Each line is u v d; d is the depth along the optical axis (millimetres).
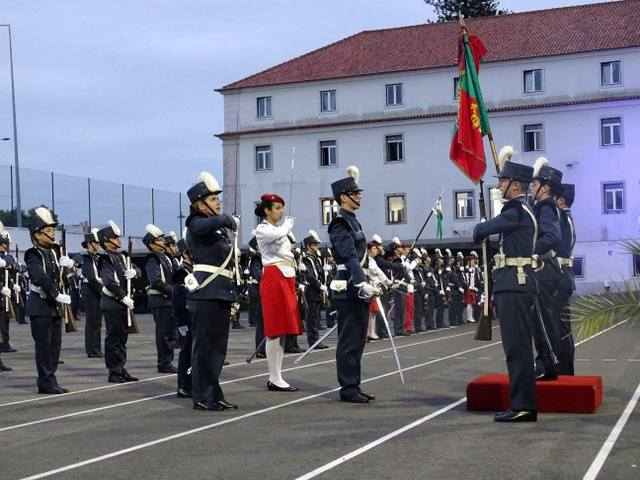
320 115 58406
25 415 10281
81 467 7336
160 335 15164
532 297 9312
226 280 10609
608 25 54844
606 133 53062
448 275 31172
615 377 12992
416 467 7098
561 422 9070
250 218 59656
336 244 11016
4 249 19984
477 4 75625
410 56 57438
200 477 6898
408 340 22812
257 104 59719
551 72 53906
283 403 10875
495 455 7496
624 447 7770
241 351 19312
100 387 13078
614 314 7891
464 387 12156
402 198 56594
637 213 52094
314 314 20094
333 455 7621
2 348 20625
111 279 13758
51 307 12391
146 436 8695
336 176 57906
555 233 9516
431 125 56094
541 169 10781
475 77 12977
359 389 11031
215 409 10406
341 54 59688
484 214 10859
